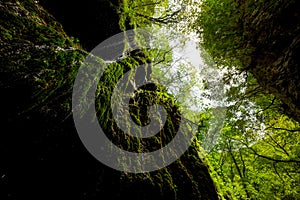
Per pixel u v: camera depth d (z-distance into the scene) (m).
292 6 4.44
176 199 2.48
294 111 5.48
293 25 4.43
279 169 10.66
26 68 1.91
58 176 1.79
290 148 10.48
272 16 5.10
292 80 4.40
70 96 2.07
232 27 7.62
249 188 10.30
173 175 2.74
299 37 4.10
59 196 1.75
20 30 2.27
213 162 6.98
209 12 8.34
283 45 4.75
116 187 2.04
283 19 4.71
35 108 1.84
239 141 11.91
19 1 2.77
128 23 5.23
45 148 1.80
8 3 2.48
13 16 2.34
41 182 1.72
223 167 12.53
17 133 1.74
